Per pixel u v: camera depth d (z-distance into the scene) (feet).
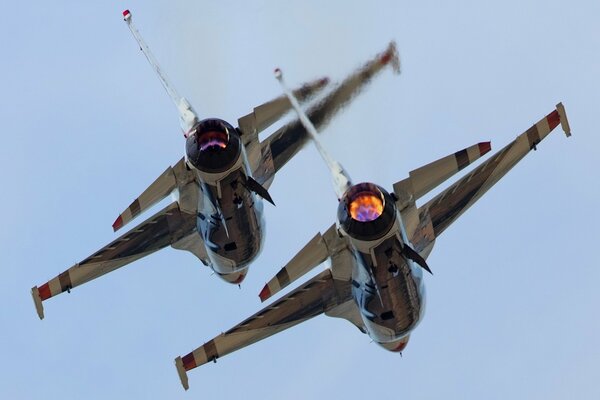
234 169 637.30
